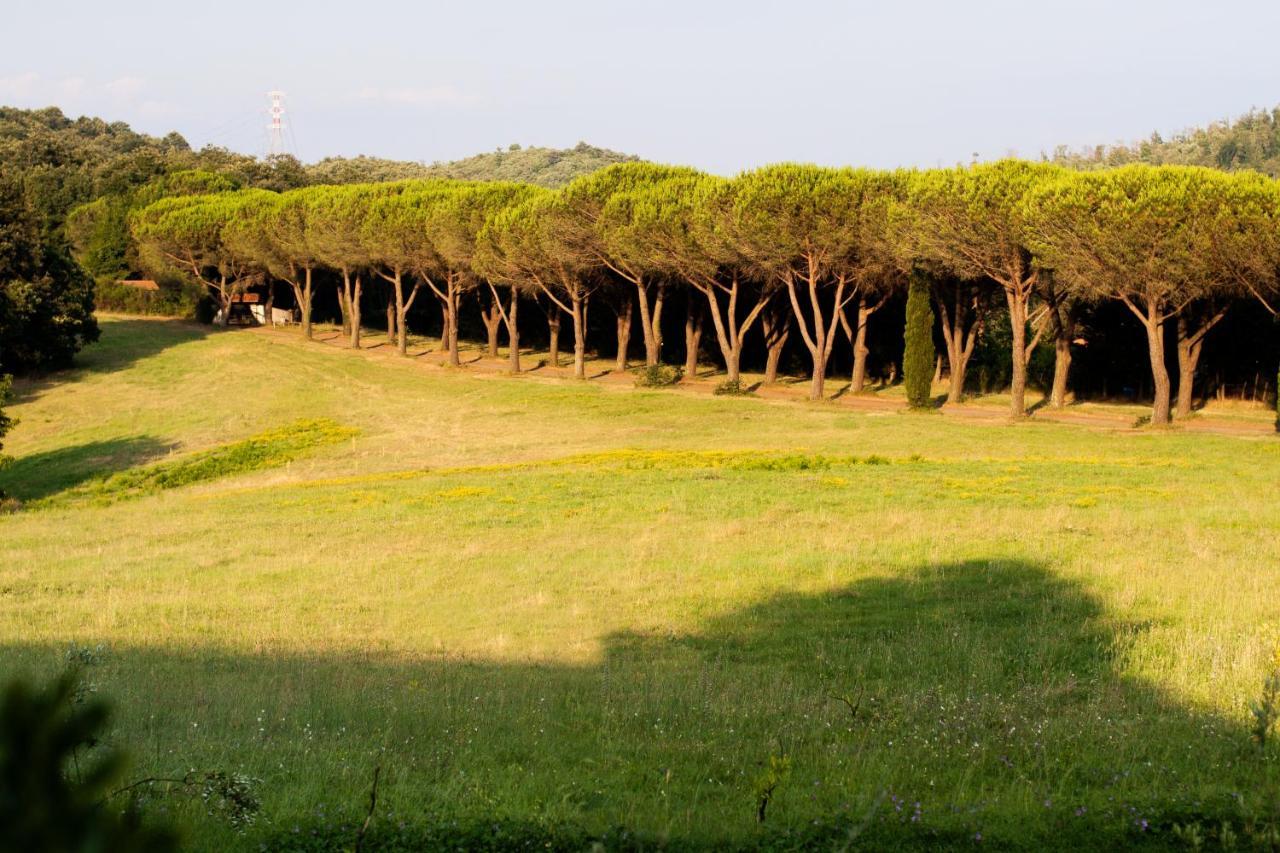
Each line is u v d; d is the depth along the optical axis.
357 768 8.86
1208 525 22.05
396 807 7.68
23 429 56.88
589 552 21.97
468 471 38.44
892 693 11.82
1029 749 9.09
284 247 86.25
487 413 55.72
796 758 9.05
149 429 55.84
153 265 95.56
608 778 8.59
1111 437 39.50
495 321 76.69
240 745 9.76
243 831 7.20
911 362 49.72
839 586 17.94
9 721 2.29
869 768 8.58
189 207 95.12
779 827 7.10
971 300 54.53
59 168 129.25
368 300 104.19
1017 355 45.78
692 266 56.09
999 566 18.56
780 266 52.12
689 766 8.97
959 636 14.38
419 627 16.83
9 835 2.21
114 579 21.41
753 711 10.95
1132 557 18.97
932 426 43.97
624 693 11.98
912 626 15.30
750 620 16.20
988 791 8.06
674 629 15.90
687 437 45.75
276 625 17.19
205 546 24.73
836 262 51.06
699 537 22.94
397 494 31.56
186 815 7.40
